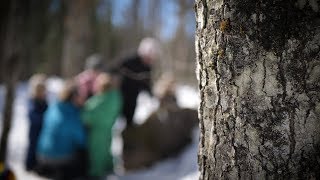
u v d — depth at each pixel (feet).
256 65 3.82
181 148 18.01
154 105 20.49
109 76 16.34
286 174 3.88
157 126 17.71
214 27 4.06
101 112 16.08
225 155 4.14
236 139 4.04
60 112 15.70
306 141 3.79
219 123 4.15
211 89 4.18
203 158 4.44
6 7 14.82
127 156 17.44
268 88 3.81
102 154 16.29
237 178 4.08
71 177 15.72
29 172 16.42
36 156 16.60
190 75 33.40
